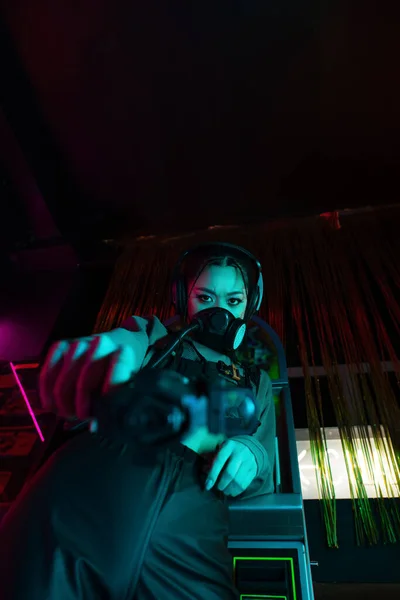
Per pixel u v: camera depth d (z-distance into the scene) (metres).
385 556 1.10
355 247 2.38
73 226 2.73
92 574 0.65
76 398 0.71
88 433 0.83
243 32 1.96
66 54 2.06
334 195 2.58
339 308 1.99
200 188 2.60
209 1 1.86
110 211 2.72
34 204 2.53
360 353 1.72
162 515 0.74
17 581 0.62
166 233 2.78
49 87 2.18
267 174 2.51
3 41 2.03
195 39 1.99
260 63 2.06
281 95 2.17
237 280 1.12
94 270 2.72
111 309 2.25
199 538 0.74
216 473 0.74
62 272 2.74
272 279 2.23
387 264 2.21
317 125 2.27
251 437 0.83
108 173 2.53
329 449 1.41
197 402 0.73
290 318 2.02
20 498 0.76
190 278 1.17
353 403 1.50
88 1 1.87
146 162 2.47
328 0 1.84
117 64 2.09
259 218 2.71
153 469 0.76
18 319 2.42
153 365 0.80
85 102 2.23
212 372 0.92
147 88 2.17
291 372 1.71
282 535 0.73
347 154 2.38
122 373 0.70
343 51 2.00
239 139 2.35
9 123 2.19
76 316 2.33
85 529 0.68
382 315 1.94
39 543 0.66
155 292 2.33
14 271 2.75
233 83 2.14
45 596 0.61
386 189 2.53
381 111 2.19
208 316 0.96
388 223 2.51
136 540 0.69
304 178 2.52
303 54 2.02
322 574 1.08
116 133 2.35
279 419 1.04
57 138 2.38
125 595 0.67
